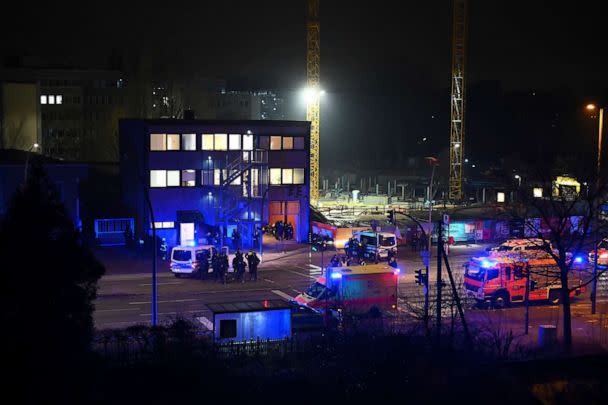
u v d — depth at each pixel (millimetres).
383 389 21422
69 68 130875
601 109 41406
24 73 127125
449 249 58094
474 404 20484
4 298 15758
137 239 58719
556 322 34281
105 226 58250
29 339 15727
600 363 23984
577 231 33250
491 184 119500
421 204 98312
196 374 21984
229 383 21641
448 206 94562
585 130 138250
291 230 61500
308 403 20406
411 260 53531
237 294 40844
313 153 110000
